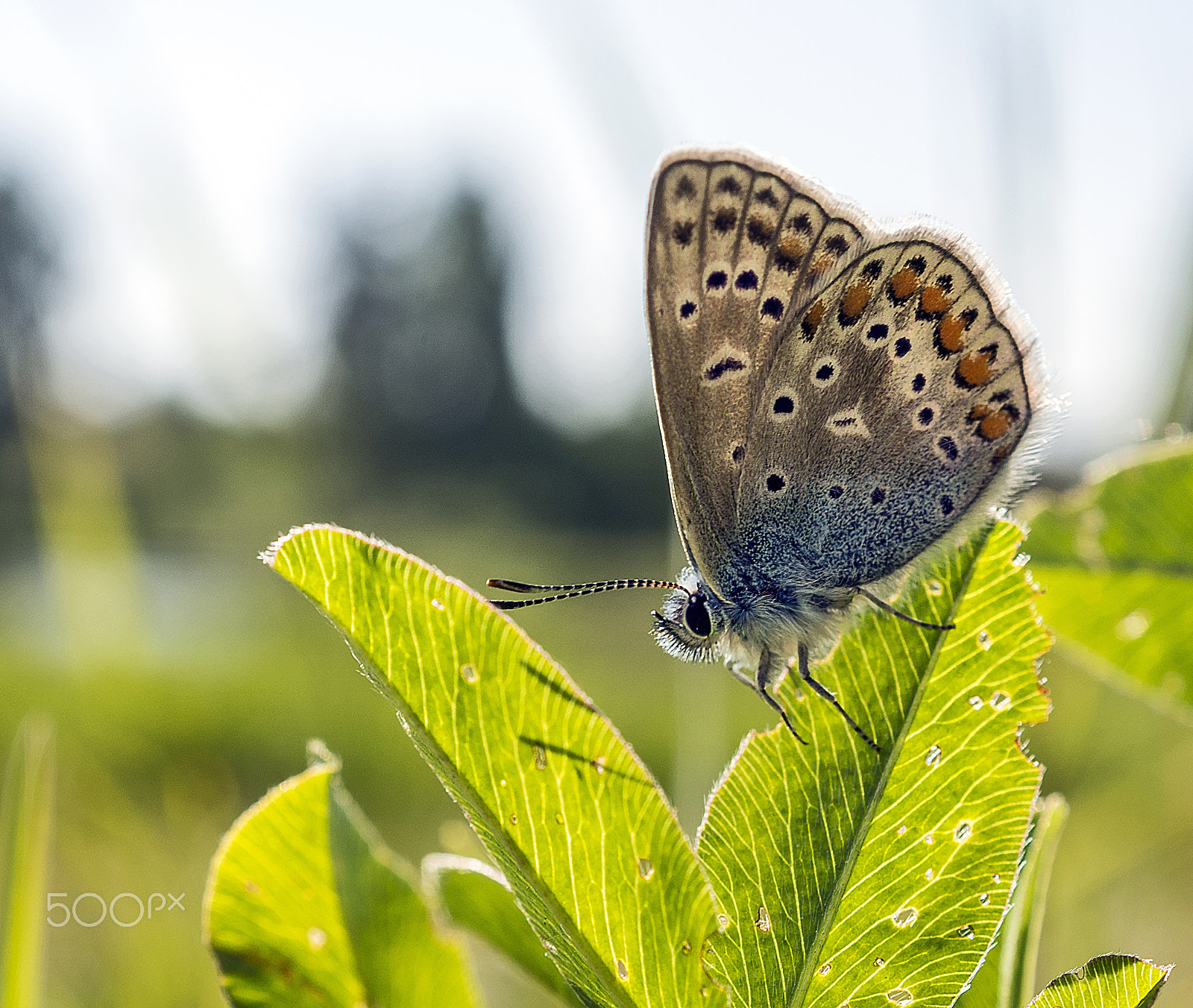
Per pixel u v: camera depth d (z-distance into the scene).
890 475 0.15
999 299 0.15
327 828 0.14
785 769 0.14
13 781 0.14
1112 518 0.15
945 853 0.14
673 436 0.15
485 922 0.14
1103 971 0.13
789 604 0.16
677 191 0.15
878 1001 0.14
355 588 0.14
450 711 0.14
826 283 0.15
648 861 0.14
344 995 0.14
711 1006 0.14
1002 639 0.14
